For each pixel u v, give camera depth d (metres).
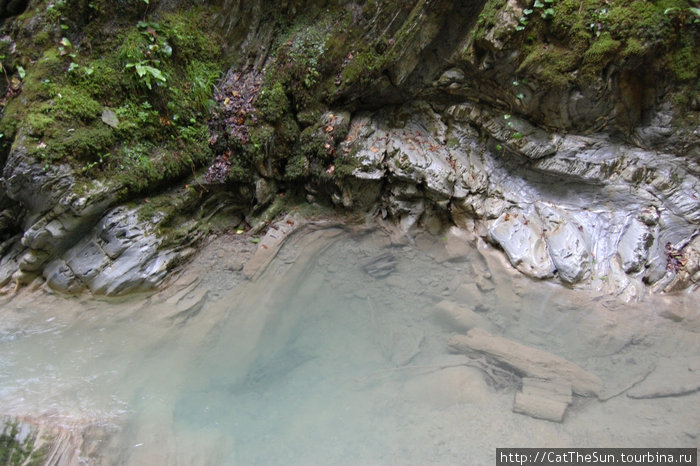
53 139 4.46
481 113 5.61
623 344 4.37
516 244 5.13
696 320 4.51
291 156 5.71
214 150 5.41
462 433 3.70
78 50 4.78
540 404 3.83
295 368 4.37
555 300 4.81
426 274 5.28
